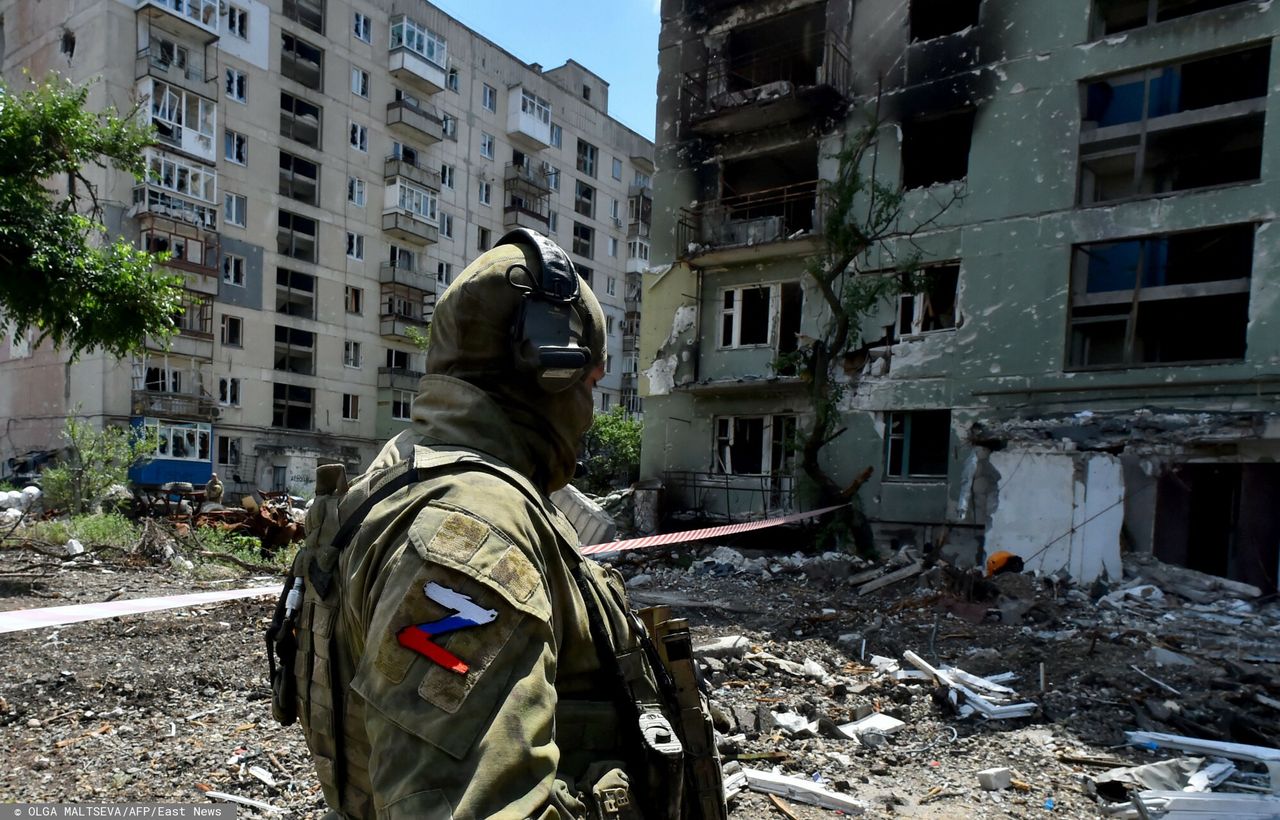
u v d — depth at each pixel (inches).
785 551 555.5
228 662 216.2
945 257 535.8
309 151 1103.0
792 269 615.5
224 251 999.6
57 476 563.5
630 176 1688.0
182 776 145.4
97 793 137.2
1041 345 495.5
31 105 357.1
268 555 468.8
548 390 44.3
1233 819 152.7
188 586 339.6
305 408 1130.7
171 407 930.1
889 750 191.0
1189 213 452.4
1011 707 215.8
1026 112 511.2
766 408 617.9
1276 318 423.2
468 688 30.6
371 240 1188.5
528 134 1411.2
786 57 684.1
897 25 570.6
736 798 157.5
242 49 1016.2
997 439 489.4
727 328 656.4
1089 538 443.2
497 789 28.8
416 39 1219.9
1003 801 162.6
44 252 327.9
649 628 50.2
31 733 164.9
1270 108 434.3
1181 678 249.6
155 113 914.1
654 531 633.6
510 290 44.3
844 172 542.0
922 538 530.3
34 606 279.0
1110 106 497.4
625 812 36.5
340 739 39.4
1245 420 407.8
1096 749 193.6
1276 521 414.3
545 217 1470.2
